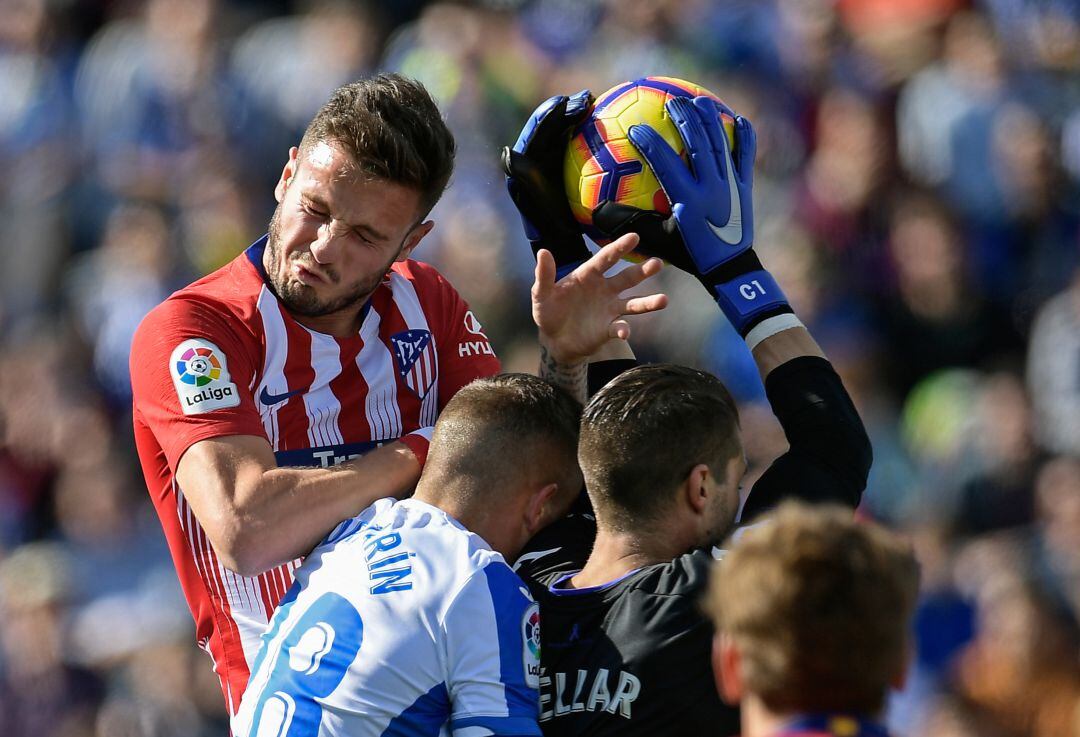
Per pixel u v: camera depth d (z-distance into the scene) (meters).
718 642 8.91
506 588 10.36
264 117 34.94
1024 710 23.81
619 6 33.59
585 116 12.02
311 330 11.50
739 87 32.75
